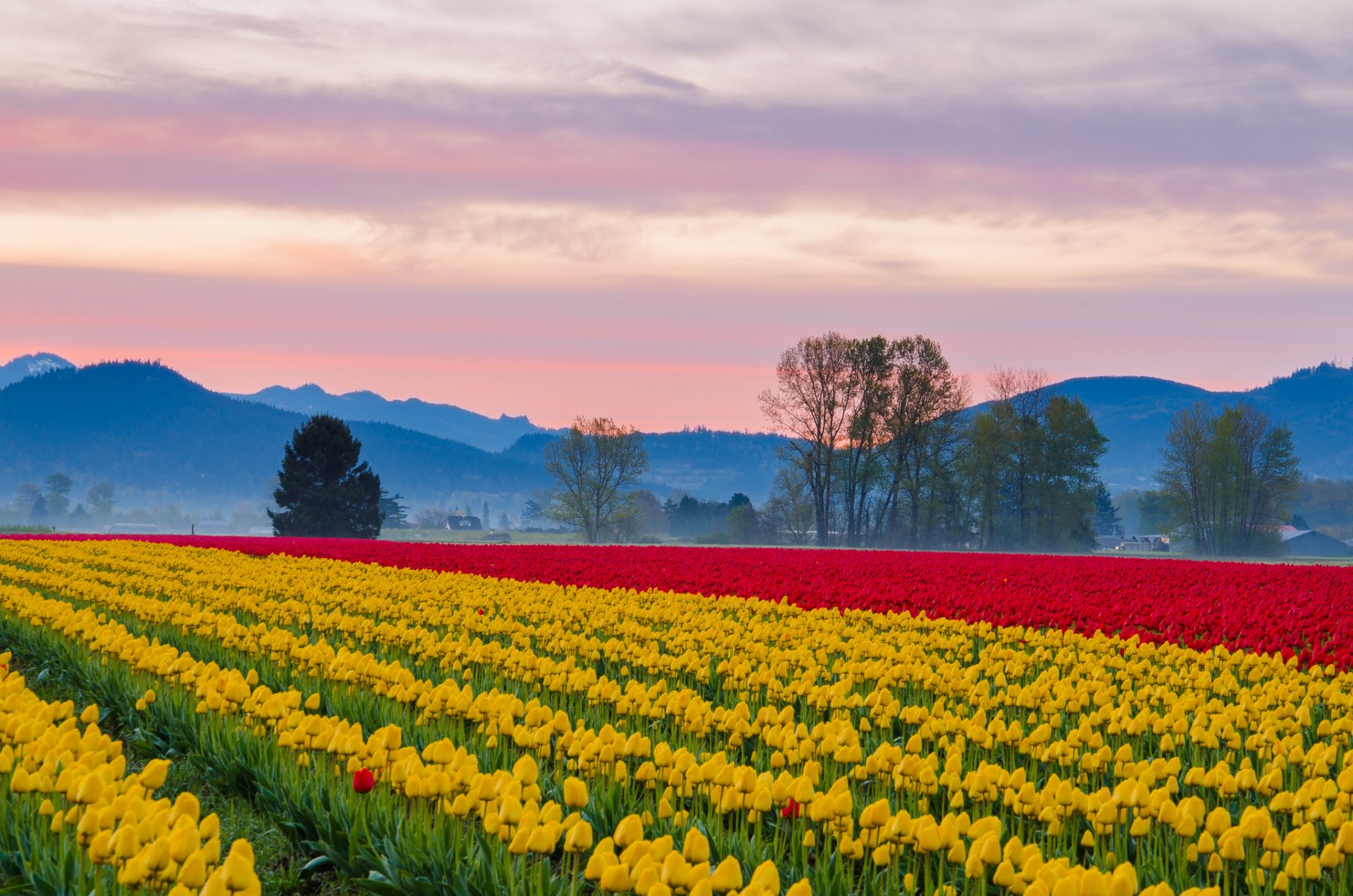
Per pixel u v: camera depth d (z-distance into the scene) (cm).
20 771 733
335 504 8819
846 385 9000
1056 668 1319
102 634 1294
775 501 10200
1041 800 747
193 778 1012
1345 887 688
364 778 775
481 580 2683
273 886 782
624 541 10881
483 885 689
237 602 2027
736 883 576
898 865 704
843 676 1307
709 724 998
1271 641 1636
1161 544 12206
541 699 1223
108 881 673
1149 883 716
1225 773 823
